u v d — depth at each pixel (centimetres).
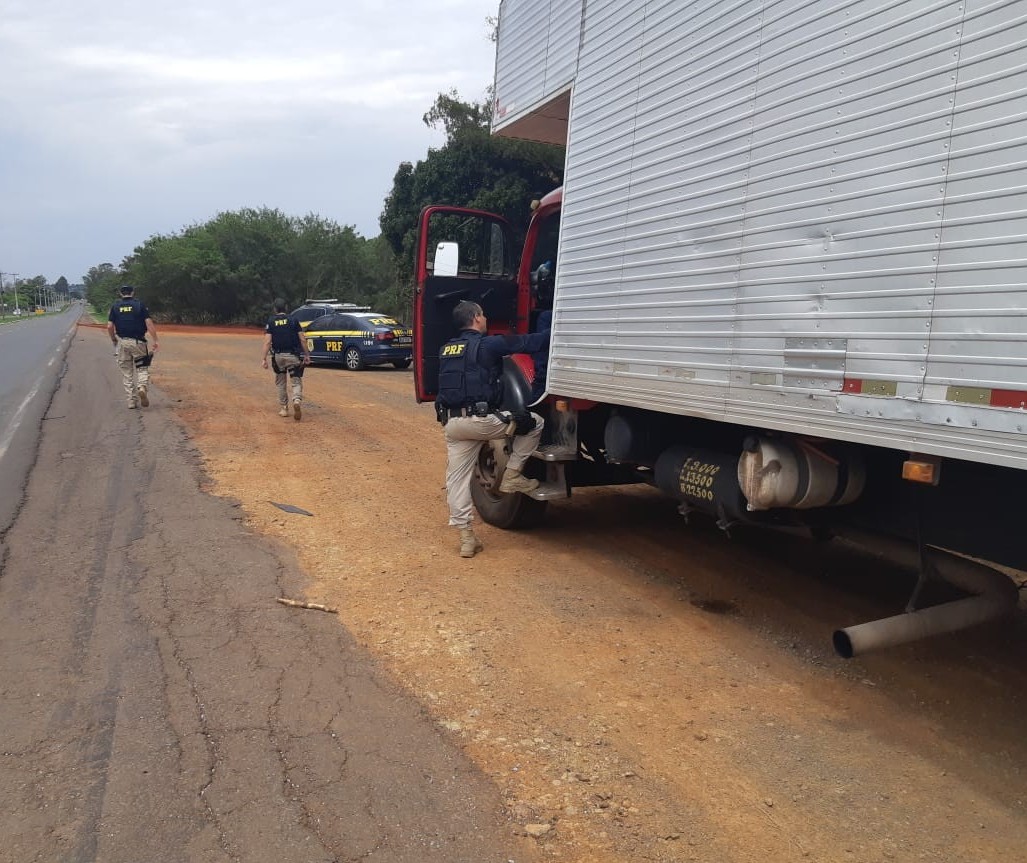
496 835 268
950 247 264
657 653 412
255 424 1088
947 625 353
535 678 381
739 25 362
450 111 2308
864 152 297
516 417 551
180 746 317
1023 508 314
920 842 268
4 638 414
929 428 272
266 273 5269
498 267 711
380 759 311
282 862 253
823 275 316
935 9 269
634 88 443
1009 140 246
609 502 735
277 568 525
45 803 282
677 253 407
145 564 526
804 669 396
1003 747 327
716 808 285
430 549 579
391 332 1927
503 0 623
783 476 373
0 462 827
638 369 443
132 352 1162
